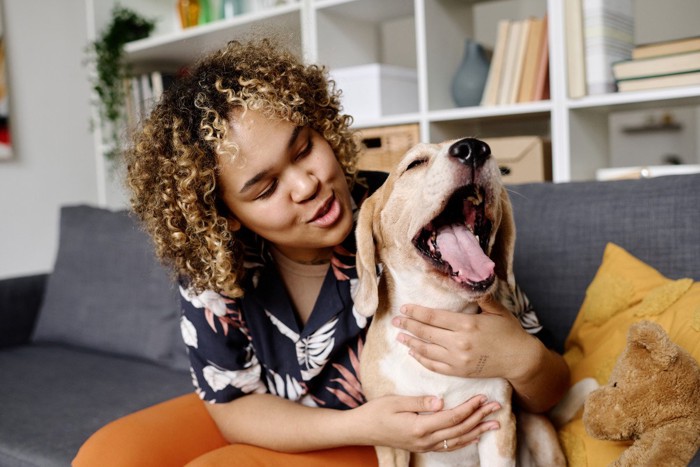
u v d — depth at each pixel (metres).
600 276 1.22
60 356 2.04
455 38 2.30
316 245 1.06
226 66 1.04
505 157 2.02
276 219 1.01
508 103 2.05
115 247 2.09
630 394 0.88
